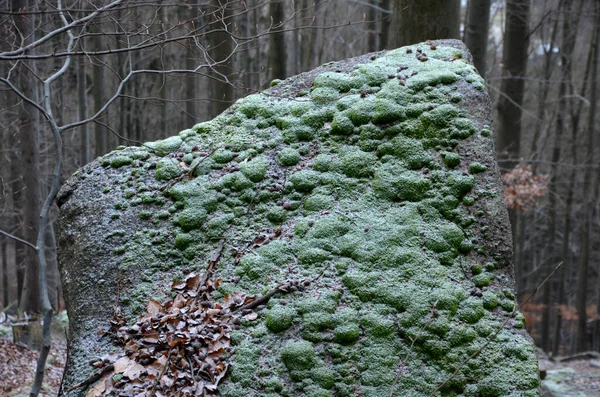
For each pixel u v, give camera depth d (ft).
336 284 10.91
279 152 13.39
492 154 12.38
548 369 34.01
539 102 58.23
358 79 14.33
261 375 9.83
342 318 10.35
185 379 9.80
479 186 11.94
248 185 12.85
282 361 9.99
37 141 31.53
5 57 10.11
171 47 41.42
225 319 10.67
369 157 12.69
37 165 31.48
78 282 11.91
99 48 32.12
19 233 42.37
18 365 24.72
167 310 11.01
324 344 10.16
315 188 12.59
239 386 9.73
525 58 36.14
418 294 10.54
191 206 12.56
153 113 55.98
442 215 11.66
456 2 18.84
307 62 42.14
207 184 12.97
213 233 12.25
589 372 32.53
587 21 56.39
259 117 14.34
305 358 9.87
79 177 13.84
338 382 9.77
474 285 10.84
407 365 9.92
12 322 29.76
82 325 11.22
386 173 12.33
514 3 35.32
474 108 13.03
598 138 60.03
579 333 57.06
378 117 13.03
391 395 9.30
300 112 14.01
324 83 14.48
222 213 12.56
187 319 10.66
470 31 26.02
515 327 10.38
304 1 33.76
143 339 10.47
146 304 11.22
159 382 9.66
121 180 13.38
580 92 60.23
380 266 11.03
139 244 12.16
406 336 10.19
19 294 43.88
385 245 11.26
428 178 12.10
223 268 11.66
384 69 14.35
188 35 12.34
